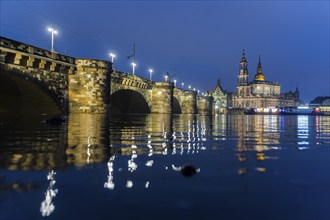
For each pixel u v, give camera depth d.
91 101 57.69
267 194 7.45
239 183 8.41
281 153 14.16
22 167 10.12
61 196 7.17
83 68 56.69
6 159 11.49
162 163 11.25
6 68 38.34
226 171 9.92
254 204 6.74
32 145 15.41
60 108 52.44
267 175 9.41
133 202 6.79
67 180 8.56
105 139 18.83
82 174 9.29
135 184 8.21
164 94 104.12
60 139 18.17
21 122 32.12
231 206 6.62
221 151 14.65
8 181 8.41
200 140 19.73
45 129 24.66
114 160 11.68
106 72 60.22
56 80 50.97
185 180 8.73
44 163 10.84
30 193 7.38
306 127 38.31
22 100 51.41
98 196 7.19
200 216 6.05
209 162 11.59
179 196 7.24
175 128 31.31
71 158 11.90
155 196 7.22
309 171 10.01
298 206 6.65
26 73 42.75
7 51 37.81
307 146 17.03
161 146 16.20
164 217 5.99
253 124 45.81
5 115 46.16
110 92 67.31
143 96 94.75
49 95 48.94
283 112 198.75
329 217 6.04
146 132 25.23
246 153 14.02
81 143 16.53
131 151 14.12
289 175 9.41
